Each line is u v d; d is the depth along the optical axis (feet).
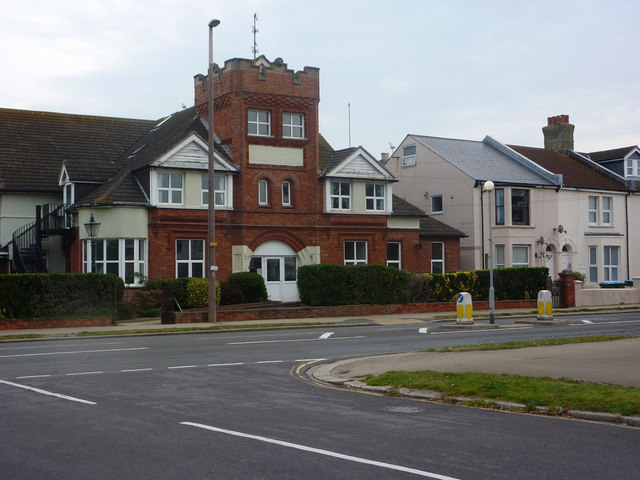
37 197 119.85
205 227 109.29
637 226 158.40
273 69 115.34
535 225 141.38
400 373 42.57
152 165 104.47
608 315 103.76
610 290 124.47
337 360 53.98
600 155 166.30
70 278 84.17
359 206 122.52
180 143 107.04
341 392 39.24
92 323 84.69
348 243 122.62
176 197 107.96
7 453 25.41
